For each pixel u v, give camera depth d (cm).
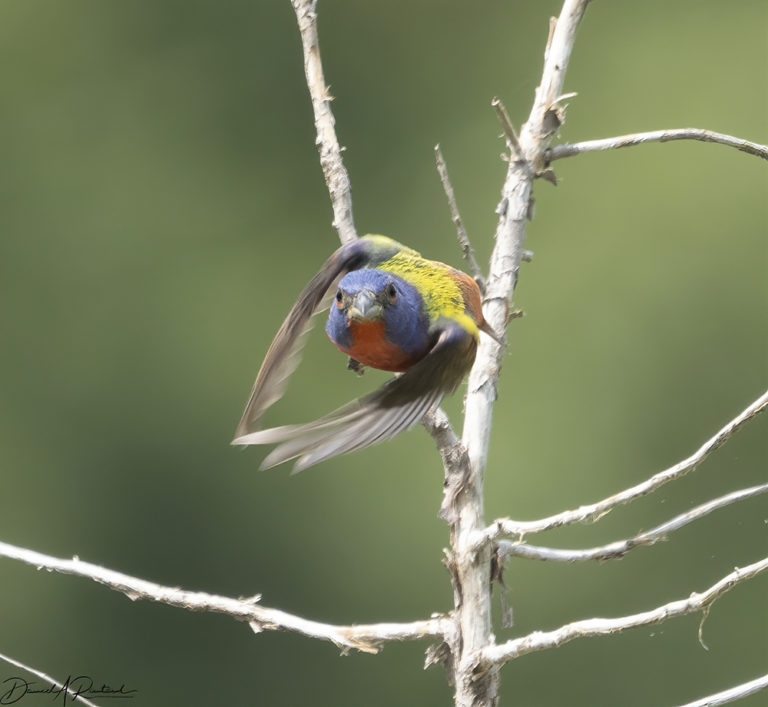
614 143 604
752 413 509
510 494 1675
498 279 605
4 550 532
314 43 624
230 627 1705
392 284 530
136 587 525
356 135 2006
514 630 1567
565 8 633
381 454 1767
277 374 516
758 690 492
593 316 1748
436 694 1625
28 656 1745
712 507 536
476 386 581
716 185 1808
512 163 616
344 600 1723
